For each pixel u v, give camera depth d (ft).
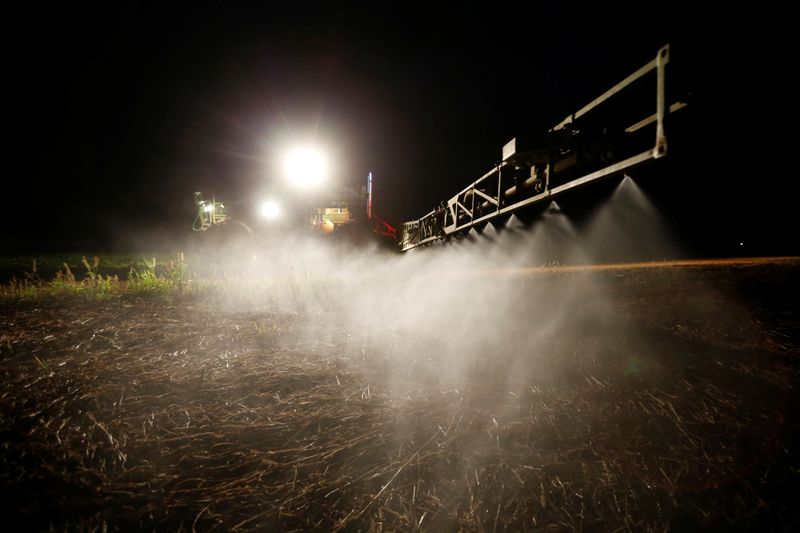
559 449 6.74
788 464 6.23
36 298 15.78
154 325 12.95
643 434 7.07
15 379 8.61
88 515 5.25
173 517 5.28
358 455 6.55
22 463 6.01
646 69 9.05
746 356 9.49
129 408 7.71
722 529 5.24
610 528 5.24
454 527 5.22
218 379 9.05
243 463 6.30
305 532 5.10
